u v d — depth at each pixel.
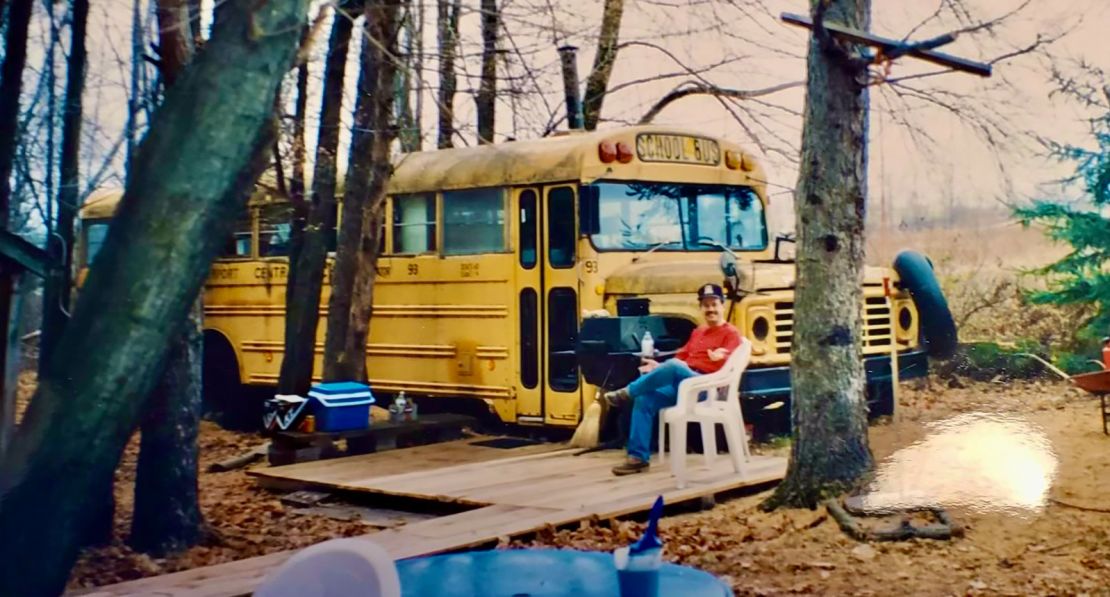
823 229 7.97
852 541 7.16
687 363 9.50
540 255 11.50
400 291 12.77
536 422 11.55
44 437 4.50
